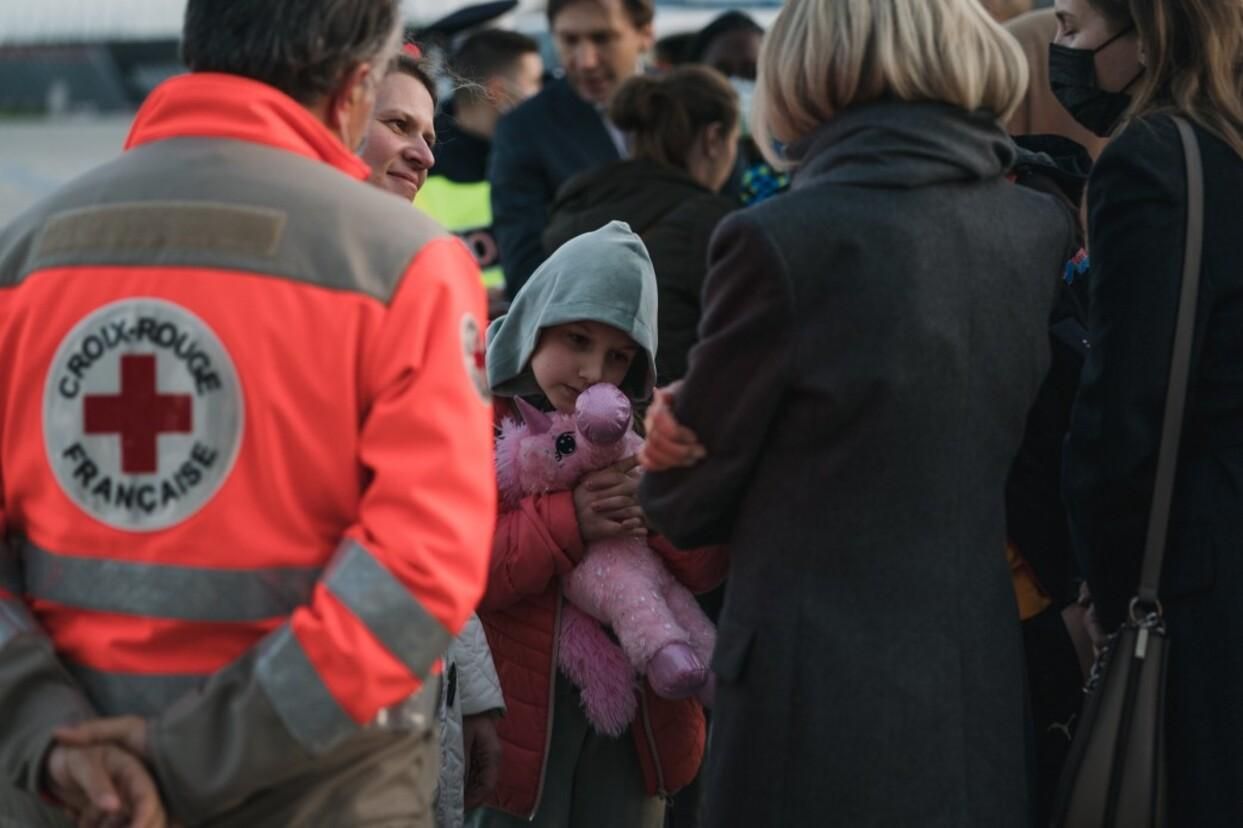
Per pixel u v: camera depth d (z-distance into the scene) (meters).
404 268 2.52
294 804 2.52
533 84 8.26
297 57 2.59
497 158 7.01
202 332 2.47
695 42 8.12
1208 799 3.38
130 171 2.59
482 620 3.70
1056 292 3.19
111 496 2.49
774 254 2.84
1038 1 6.88
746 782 2.97
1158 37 3.52
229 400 2.46
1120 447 3.38
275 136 2.59
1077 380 3.82
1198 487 3.41
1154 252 3.35
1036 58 4.64
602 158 6.94
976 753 2.97
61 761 2.42
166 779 2.40
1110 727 3.36
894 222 2.89
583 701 3.63
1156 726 3.34
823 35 3.01
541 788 3.65
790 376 2.87
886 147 2.94
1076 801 3.35
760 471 2.98
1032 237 3.08
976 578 3.00
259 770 2.39
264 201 2.52
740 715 2.98
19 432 2.56
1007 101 3.08
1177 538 3.41
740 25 7.99
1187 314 3.35
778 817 2.94
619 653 3.63
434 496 2.45
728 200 5.64
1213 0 3.49
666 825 4.23
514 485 3.66
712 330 2.94
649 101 5.64
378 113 3.56
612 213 5.52
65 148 15.44
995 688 3.01
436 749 2.76
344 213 2.54
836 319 2.86
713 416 2.94
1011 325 3.03
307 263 2.49
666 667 3.48
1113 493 3.41
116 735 2.42
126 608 2.49
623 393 3.66
